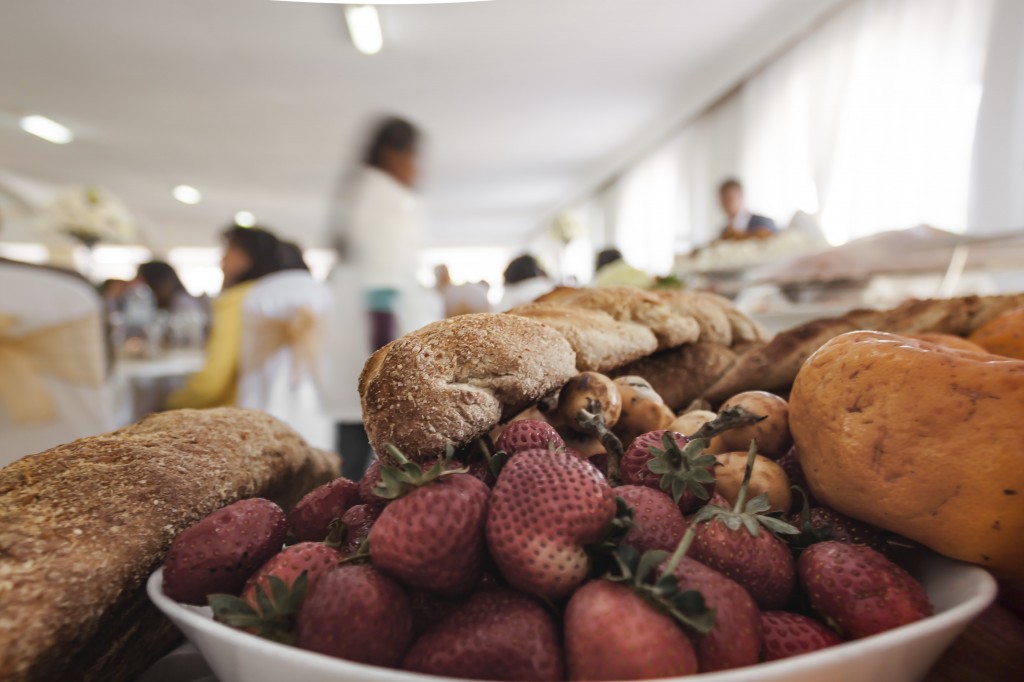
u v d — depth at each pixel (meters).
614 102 5.28
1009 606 0.40
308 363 1.87
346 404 1.96
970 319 0.63
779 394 0.60
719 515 0.37
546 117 5.65
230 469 0.51
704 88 4.86
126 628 0.40
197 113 5.41
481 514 0.33
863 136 3.32
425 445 0.39
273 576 0.33
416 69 4.49
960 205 2.65
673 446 0.40
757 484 0.44
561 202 9.43
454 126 5.85
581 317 0.59
